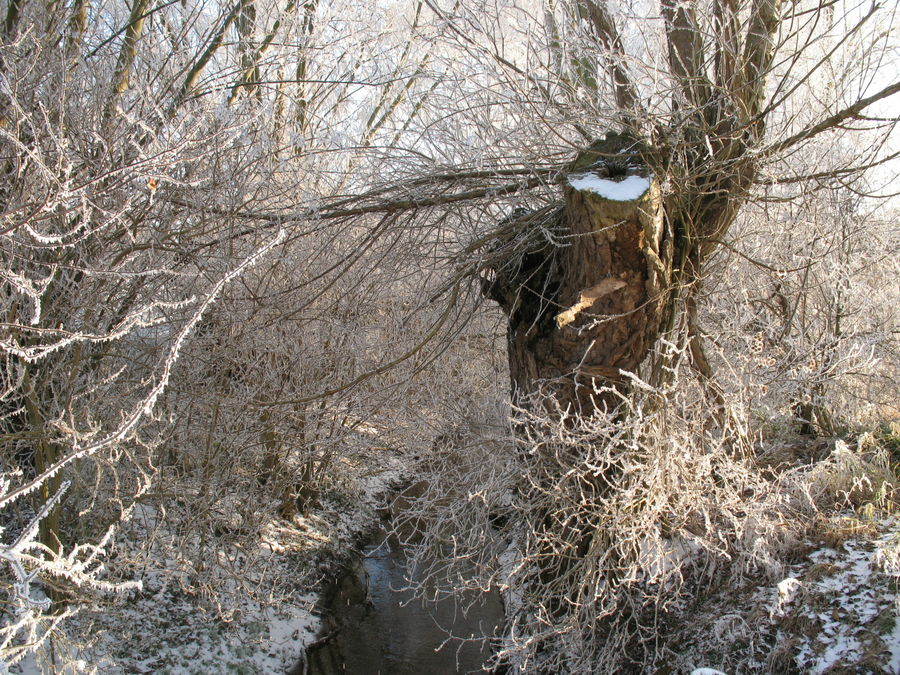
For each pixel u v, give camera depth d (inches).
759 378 228.7
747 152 191.3
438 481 247.6
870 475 231.1
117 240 210.4
